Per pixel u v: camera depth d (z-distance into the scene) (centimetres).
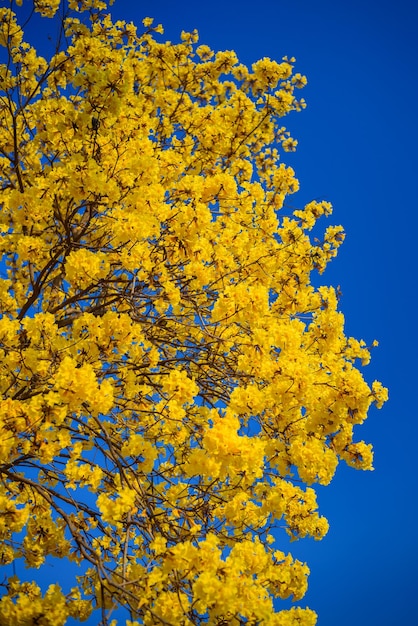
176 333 461
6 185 574
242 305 348
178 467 413
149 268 349
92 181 345
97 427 413
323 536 385
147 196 356
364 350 486
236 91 532
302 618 287
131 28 589
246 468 291
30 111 571
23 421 282
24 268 605
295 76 559
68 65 486
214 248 405
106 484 401
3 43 504
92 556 338
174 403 318
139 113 439
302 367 342
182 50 568
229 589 245
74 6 570
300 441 385
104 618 286
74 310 487
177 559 263
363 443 388
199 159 537
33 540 421
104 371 369
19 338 341
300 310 477
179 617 265
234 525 385
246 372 396
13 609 256
